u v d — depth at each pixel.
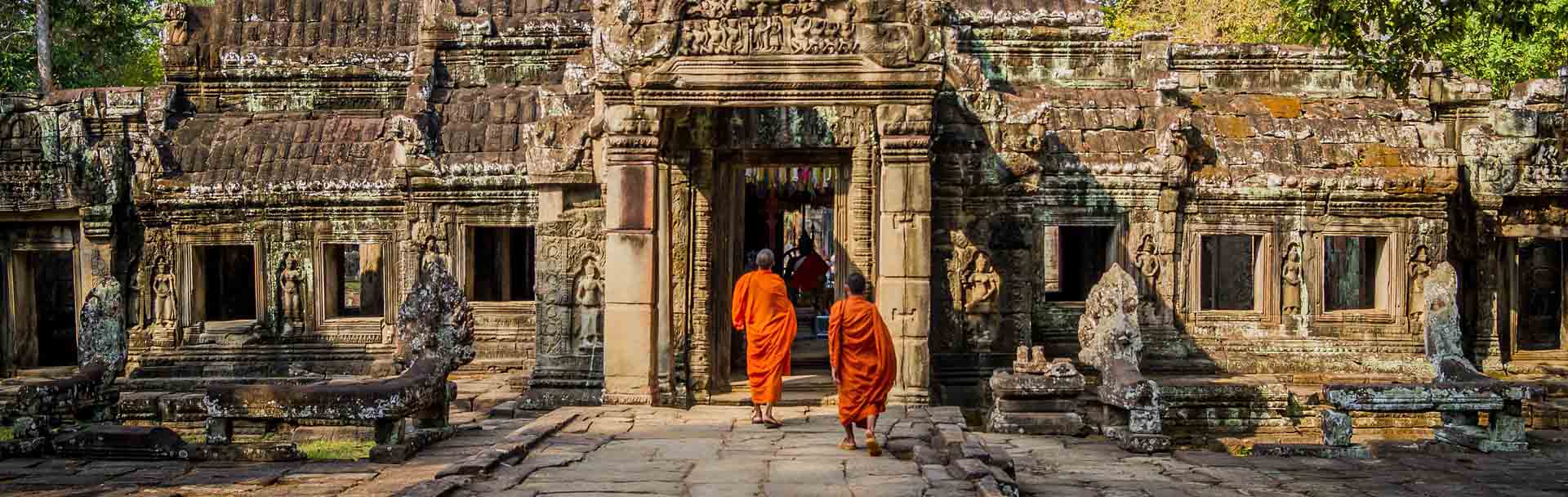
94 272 20.73
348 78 22.45
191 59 22.38
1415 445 13.74
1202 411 17.64
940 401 16.88
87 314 13.70
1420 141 20.91
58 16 29.00
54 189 20.81
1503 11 13.34
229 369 20.56
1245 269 28.16
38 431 12.27
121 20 30.56
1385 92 21.52
